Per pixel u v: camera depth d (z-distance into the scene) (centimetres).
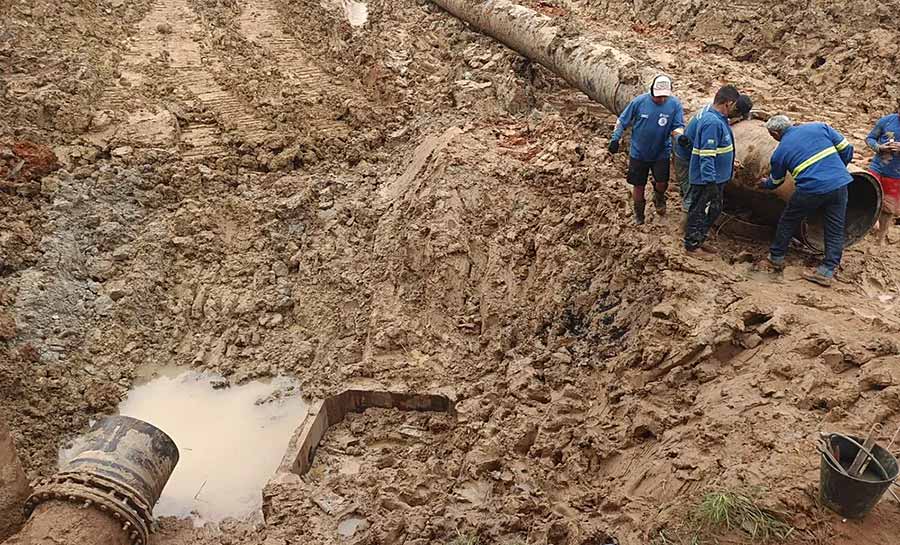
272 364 862
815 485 459
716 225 765
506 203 937
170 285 966
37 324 854
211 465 735
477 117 1152
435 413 768
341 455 732
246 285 969
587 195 866
